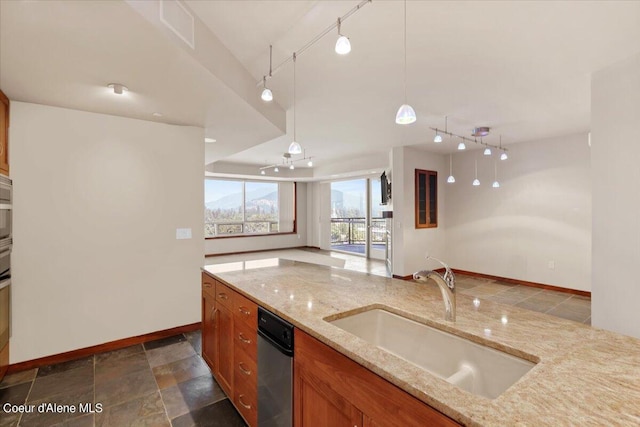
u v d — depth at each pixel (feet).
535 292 15.74
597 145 8.20
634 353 3.45
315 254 27.76
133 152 10.02
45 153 8.68
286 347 4.67
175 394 7.32
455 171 20.39
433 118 12.58
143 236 10.23
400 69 8.27
